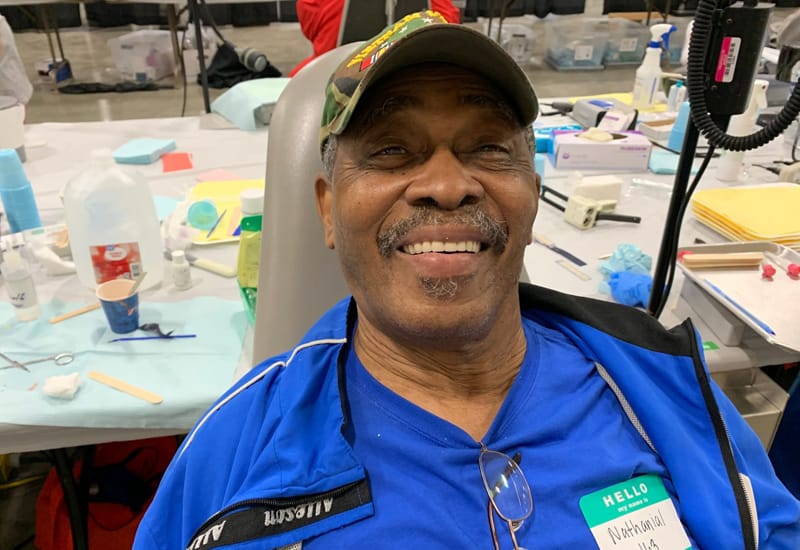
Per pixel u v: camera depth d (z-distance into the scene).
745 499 0.78
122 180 1.29
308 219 1.11
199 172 2.03
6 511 1.71
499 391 0.82
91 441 1.03
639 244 1.56
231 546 0.65
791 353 1.14
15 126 2.05
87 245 1.29
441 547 0.67
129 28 7.05
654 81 2.42
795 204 1.60
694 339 0.89
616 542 0.72
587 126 2.32
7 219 1.56
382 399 0.77
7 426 0.97
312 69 1.19
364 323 0.82
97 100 4.60
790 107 0.85
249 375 0.84
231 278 1.41
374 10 1.62
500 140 0.74
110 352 1.14
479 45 0.68
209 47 4.93
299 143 1.12
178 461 0.77
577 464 0.75
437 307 0.69
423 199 0.70
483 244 0.72
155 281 1.36
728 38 0.88
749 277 1.21
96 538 1.42
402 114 0.71
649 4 5.39
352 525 0.68
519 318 0.83
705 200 1.64
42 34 6.73
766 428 1.23
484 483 0.72
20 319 1.23
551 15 6.71
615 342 0.87
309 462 0.71
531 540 0.70
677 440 0.79
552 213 1.75
